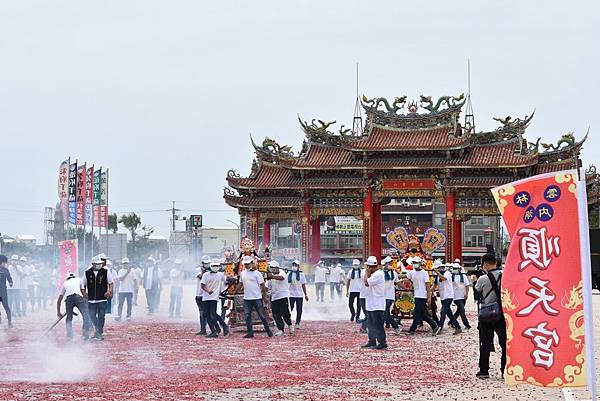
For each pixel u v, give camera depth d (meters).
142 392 21.88
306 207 96.69
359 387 22.88
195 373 25.58
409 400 20.80
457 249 91.88
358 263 46.94
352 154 96.31
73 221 79.88
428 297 39.03
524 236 19.12
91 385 23.12
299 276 42.66
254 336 38.06
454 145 91.31
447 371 26.23
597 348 30.61
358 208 95.88
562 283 18.81
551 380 18.80
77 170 80.06
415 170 93.38
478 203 92.44
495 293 24.30
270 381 23.91
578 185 18.72
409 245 46.00
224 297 41.31
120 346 33.47
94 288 35.47
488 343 24.53
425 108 96.12
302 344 34.38
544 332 18.88
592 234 74.81
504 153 93.19
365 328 40.09
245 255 41.47
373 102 97.25
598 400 20.94
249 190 98.44
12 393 21.66
